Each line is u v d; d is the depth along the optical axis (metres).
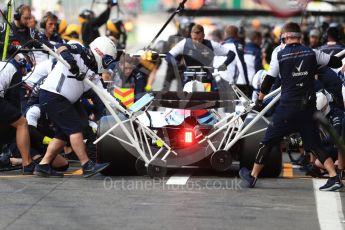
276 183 37.53
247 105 37.34
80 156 38.09
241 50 57.19
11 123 39.28
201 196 34.12
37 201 32.84
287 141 44.50
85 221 29.38
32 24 45.66
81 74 36.59
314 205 32.59
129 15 95.88
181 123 38.16
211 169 41.78
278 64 35.06
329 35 48.56
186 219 29.81
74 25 59.91
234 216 30.41
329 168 35.56
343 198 34.00
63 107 37.75
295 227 28.86
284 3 63.41
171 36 52.28
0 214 30.42
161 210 31.28
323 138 39.16
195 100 38.12
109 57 37.88
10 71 39.44
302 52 34.75
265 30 87.75
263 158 35.91
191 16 69.81
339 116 39.97
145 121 38.59
